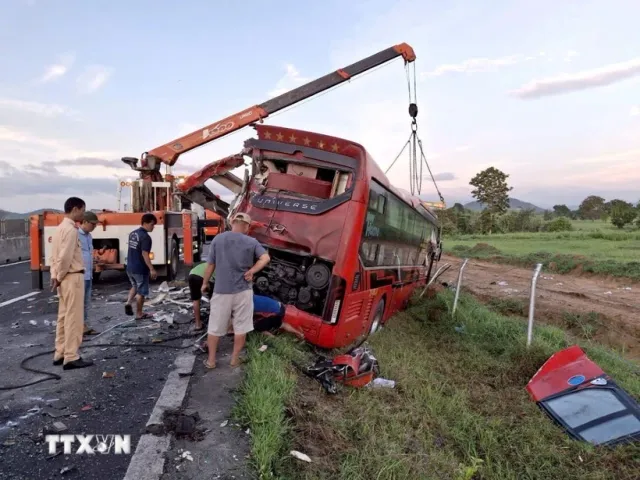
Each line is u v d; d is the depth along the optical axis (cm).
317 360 648
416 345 908
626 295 1587
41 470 371
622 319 1240
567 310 1346
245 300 595
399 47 1408
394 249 959
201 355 652
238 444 413
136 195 1366
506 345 896
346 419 500
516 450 529
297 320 689
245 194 764
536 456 517
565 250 2759
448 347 920
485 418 604
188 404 490
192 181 989
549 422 604
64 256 584
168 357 654
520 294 1616
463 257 2908
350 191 691
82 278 616
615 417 585
